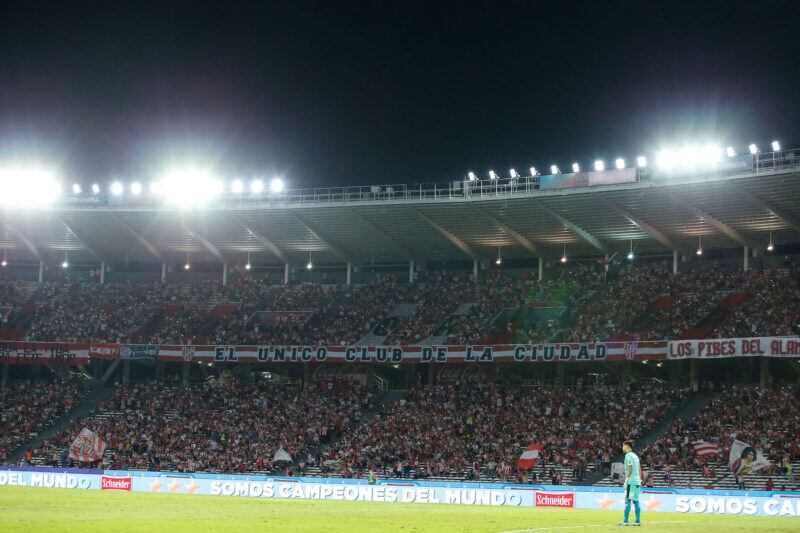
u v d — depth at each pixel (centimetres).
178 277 8950
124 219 7912
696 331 6378
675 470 5434
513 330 7169
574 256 7831
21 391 7888
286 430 6831
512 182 6656
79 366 8312
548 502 4594
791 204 6094
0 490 4819
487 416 6538
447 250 8025
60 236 8488
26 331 8231
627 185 6194
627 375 6694
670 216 6662
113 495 4534
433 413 6756
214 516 2872
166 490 5538
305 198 7275
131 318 8350
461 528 2462
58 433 7138
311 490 5203
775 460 5234
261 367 8006
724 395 6072
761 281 6662
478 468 5931
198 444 6812
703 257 7400
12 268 9181
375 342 7506
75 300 8656
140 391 7775
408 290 8069
